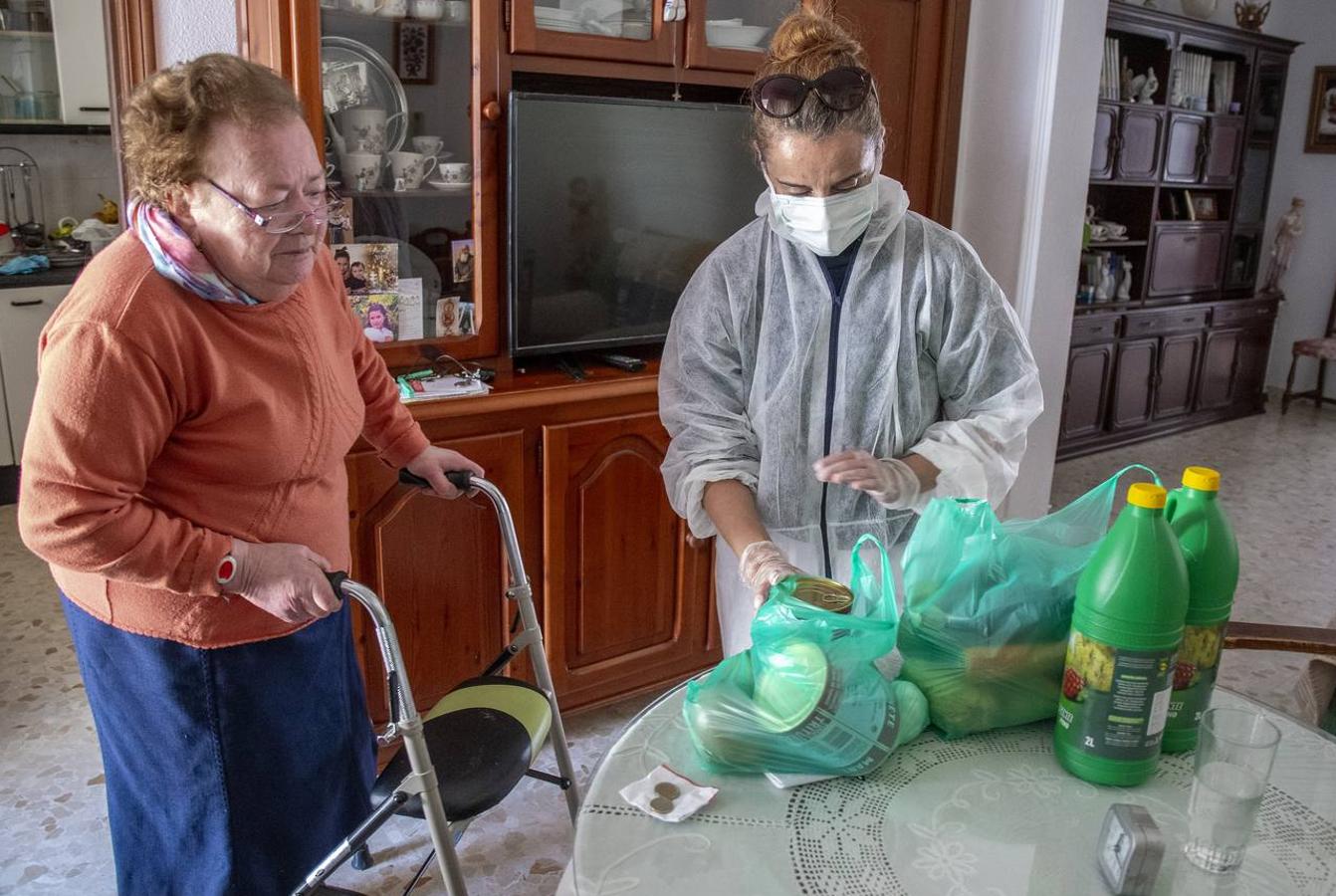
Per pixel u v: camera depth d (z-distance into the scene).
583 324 2.25
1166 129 5.02
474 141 2.04
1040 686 1.02
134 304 1.13
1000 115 2.68
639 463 2.29
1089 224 4.92
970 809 0.92
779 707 0.94
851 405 1.42
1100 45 2.63
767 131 1.26
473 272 2.13
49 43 3.77
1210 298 5.69
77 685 2.55
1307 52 5.91
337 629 1.51
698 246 2.36
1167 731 0.99
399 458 1.61
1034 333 2.76
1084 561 1.02
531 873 1.91
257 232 1.12
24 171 3.96
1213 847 0.85
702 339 1.47
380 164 1.99
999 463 1.41
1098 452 5.15
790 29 1.31
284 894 1.48
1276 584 3.44
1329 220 5.99
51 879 1.85
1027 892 0.81
